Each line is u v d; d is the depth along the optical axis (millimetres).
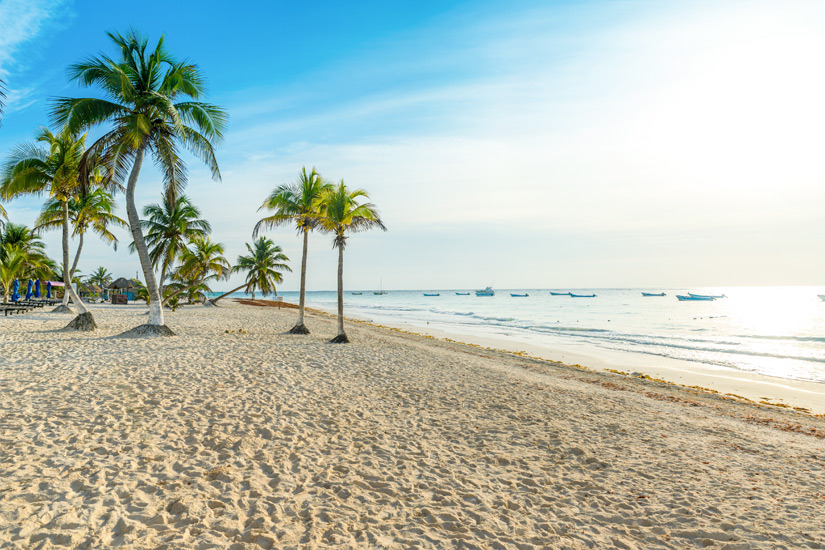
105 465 4777
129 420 6258
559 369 15898
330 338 19547
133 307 38125
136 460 4977
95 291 51875
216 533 3664
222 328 21562
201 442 5691
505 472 5508
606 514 4500
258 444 5812
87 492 4164
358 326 30969
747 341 27703
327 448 5902
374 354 14742
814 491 5324
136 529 3623
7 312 22859
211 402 7449
